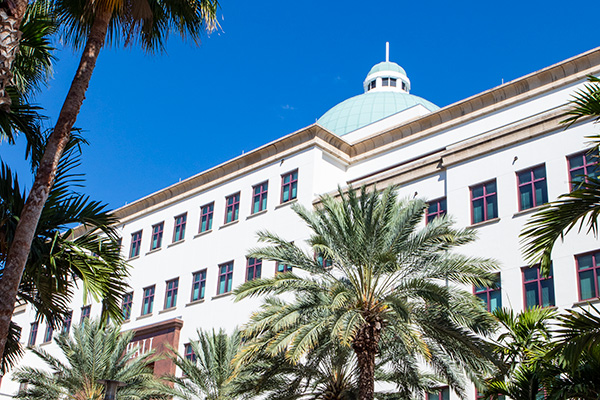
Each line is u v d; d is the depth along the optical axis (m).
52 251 13.00
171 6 15.50
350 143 40.91
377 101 55.81
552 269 26.77
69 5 15.18
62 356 52.22
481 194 30.59
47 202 13.09
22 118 13.34
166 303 45.06
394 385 29.80
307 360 24.14
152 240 48.44
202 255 43.69
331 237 23.00
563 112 28.78
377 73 61.97
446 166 32.34
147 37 15.34
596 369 15.16
